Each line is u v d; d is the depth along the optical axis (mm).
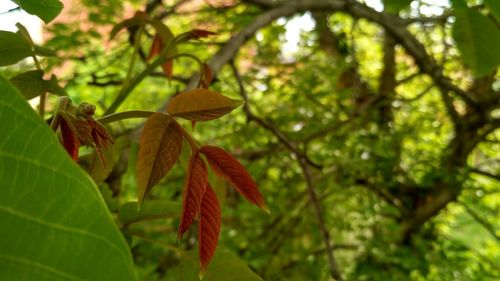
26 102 123
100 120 266
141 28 463
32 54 370
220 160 264
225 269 343
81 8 1218
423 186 1854
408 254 1645
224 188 377
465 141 1886
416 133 1837
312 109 1698
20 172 120
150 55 497
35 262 116
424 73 1693
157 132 261
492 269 1692
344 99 1778
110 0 1168
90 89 1393
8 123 121
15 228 116
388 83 1928
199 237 254
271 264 1659
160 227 1368
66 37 1100
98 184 363
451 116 1852
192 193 256
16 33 363
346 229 1714
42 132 123
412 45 1592
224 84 1601
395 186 1861
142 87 1673
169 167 260
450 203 1979
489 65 745
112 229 121
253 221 1691
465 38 741
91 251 119
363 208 1766
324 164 1642
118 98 383
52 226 119
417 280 1668
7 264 114
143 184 257
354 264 1686
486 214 1928
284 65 1721
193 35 396
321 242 1722
